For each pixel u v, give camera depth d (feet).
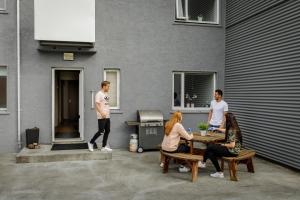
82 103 31.17
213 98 35.50
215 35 34.88
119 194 17.81
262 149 28.07
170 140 21.88
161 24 33.17
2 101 29.89
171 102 33.65
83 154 26.21
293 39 23.93
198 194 17.92
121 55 32.09
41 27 28.17
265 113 27.61
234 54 33.17
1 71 29.76
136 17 32.42
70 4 28.66
